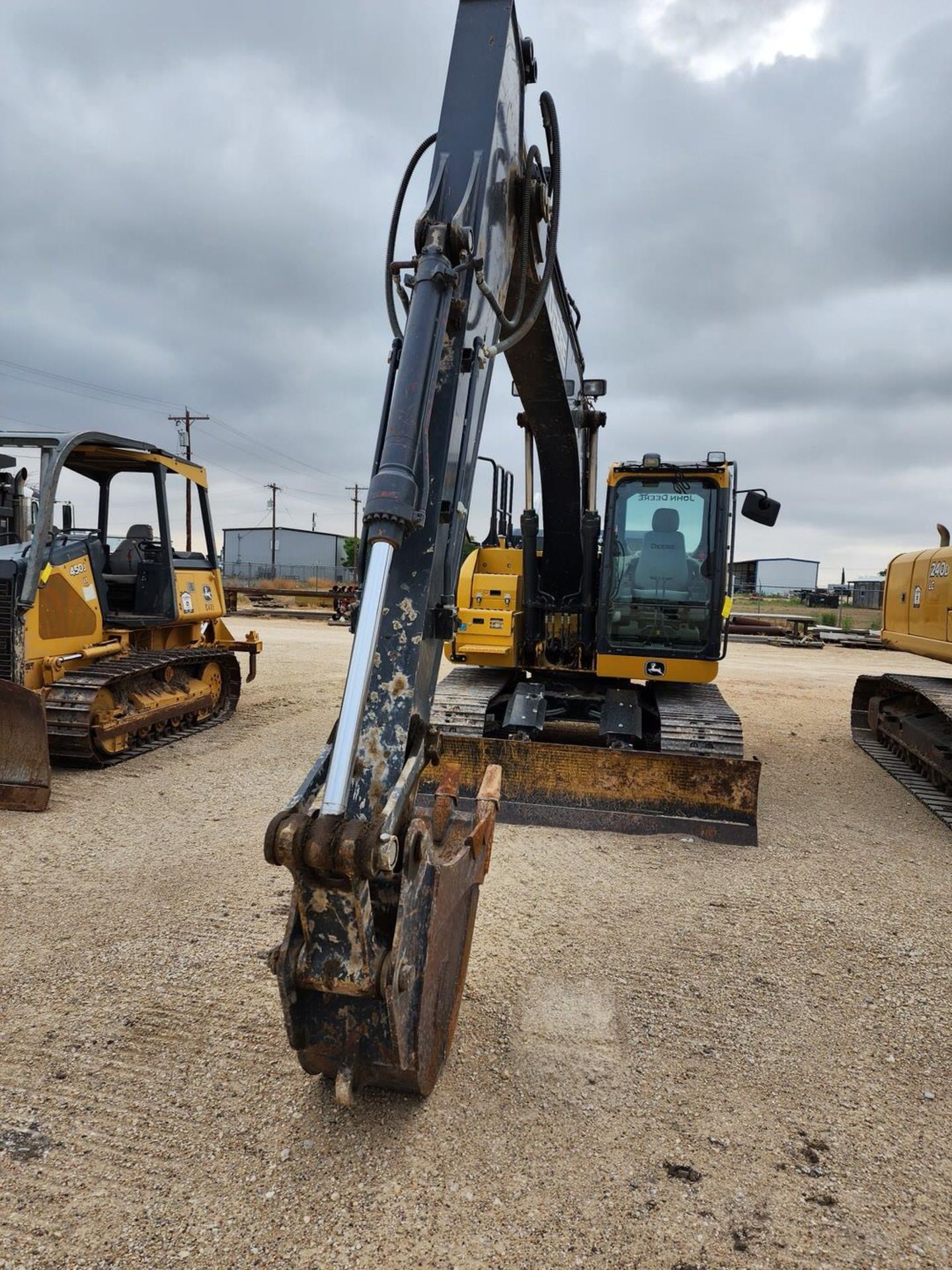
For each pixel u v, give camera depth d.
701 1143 2.63
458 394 3.08
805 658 18.50
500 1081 2.90
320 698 10.93
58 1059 2.96
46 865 4.80
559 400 5.77
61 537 7.87
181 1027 3.17
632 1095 2.86
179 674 8.66
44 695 6.67
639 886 4.73
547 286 3.70
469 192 3.31
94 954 3.73
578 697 7.46
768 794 7.00
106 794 6.27
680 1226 2.29
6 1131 2.59
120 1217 2.27
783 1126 2.73
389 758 2.57
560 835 5.56
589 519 7.03
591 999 3.48
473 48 3.60
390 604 2.79
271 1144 2.56
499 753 5.86
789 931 4.20
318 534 70.94
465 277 3.11
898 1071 3.05
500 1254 2.18
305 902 2.22
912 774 7.69
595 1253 2.20
